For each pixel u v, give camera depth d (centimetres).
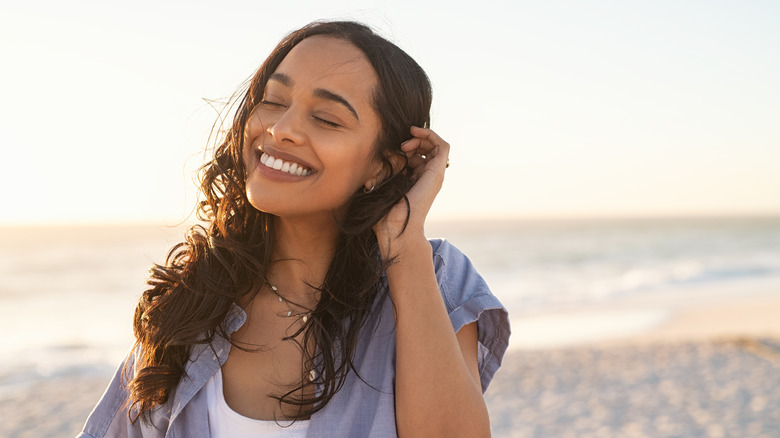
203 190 174
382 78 156
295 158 149
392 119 158
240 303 165
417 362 149
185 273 163
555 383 1096
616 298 2425
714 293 2530
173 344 154
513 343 1506
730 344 1413
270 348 160
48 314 2289
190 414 153
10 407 1032
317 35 158
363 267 162
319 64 151
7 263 4503
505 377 1140
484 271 3759
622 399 990
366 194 160
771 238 7638
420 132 164
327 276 163
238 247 160
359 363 158
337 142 150
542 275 3497
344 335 159
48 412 1004
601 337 1577
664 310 2072
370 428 151
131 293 2969
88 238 7944
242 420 151
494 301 168
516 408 951
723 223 14712
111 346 1600
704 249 5691
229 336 160
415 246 156
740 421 865
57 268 4178
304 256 165
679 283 2972
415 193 159
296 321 161
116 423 167
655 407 942
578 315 1981
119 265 4362
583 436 818
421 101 167
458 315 166
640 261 4425
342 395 154
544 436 820
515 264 4256
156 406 161
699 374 1141
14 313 2323
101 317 2194
